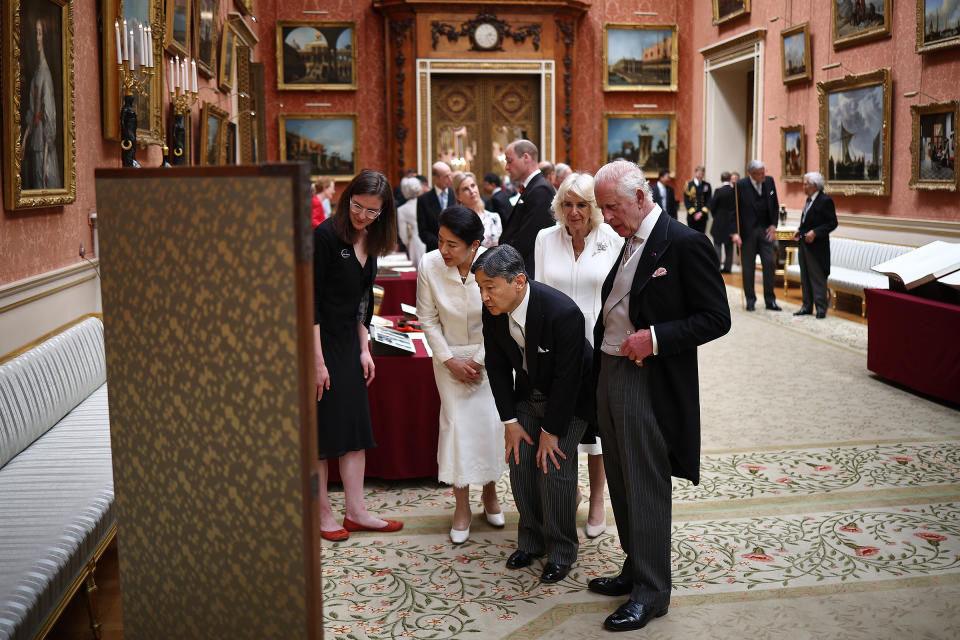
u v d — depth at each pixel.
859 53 12.12
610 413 3.49
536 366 3.72
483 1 16.88
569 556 3.95
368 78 17.53
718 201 16.06
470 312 4.29
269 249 2.24
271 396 2.31
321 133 17.55
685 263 3.29
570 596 3.76
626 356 3.34
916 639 3.34
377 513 4.82
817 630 3.43
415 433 5.23
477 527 4.62
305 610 2.36
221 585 2.52
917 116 10.66
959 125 9.92
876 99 11.62
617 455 3.57
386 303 8.62
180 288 2.43
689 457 3.36
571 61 17.47
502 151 17.77
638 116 18.23
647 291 3.34
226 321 2.35
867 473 5.36
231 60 11.40
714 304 3.23
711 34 17.36
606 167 3.38
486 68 17.22
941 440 6.02
